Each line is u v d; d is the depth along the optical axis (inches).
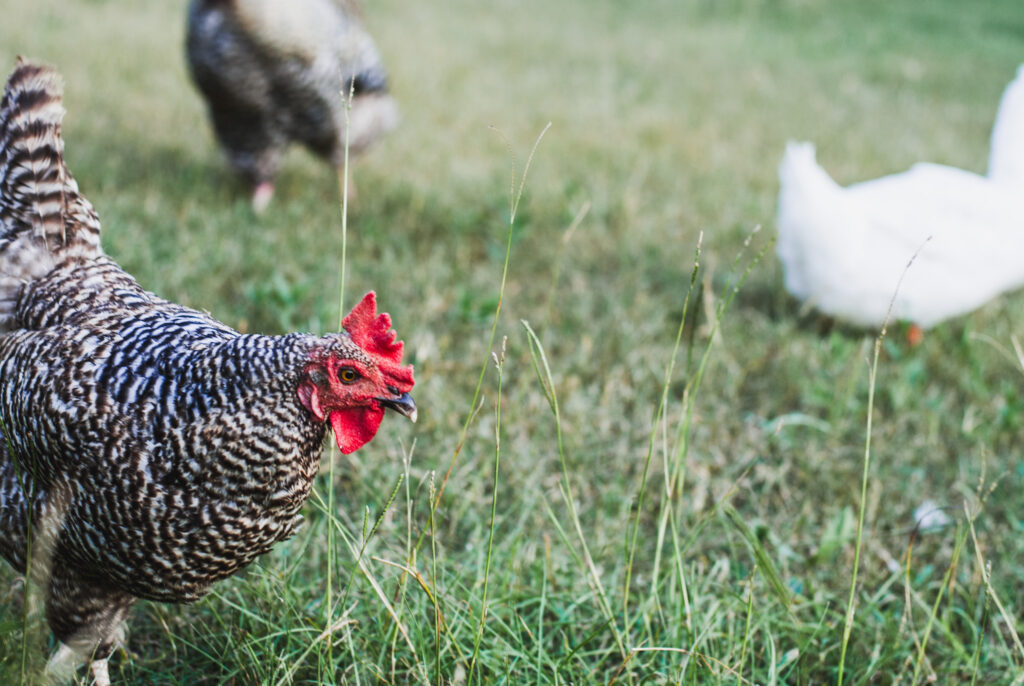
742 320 212.5
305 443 90.2
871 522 148.6
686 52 502.6
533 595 122.8
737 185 298.5
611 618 108.7
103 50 359.9
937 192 193.8
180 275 190.1
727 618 121.9
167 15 437.7
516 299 210.1
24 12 387.2
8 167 101.3
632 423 168.6
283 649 108.6
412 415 89.4
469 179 272.7
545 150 312.2
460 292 199.5
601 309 209.8
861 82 470.6
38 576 92.8
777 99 418.9
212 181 256.1
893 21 629.0
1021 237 191.3
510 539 131.9
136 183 242.5
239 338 90.7
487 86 384.5
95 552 89.9
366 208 248.4
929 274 189.9
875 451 166.6
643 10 607.8
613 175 293.4
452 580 119.7
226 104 225.3
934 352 200.7
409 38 451.2
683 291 222.1
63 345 91.0
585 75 426.0
